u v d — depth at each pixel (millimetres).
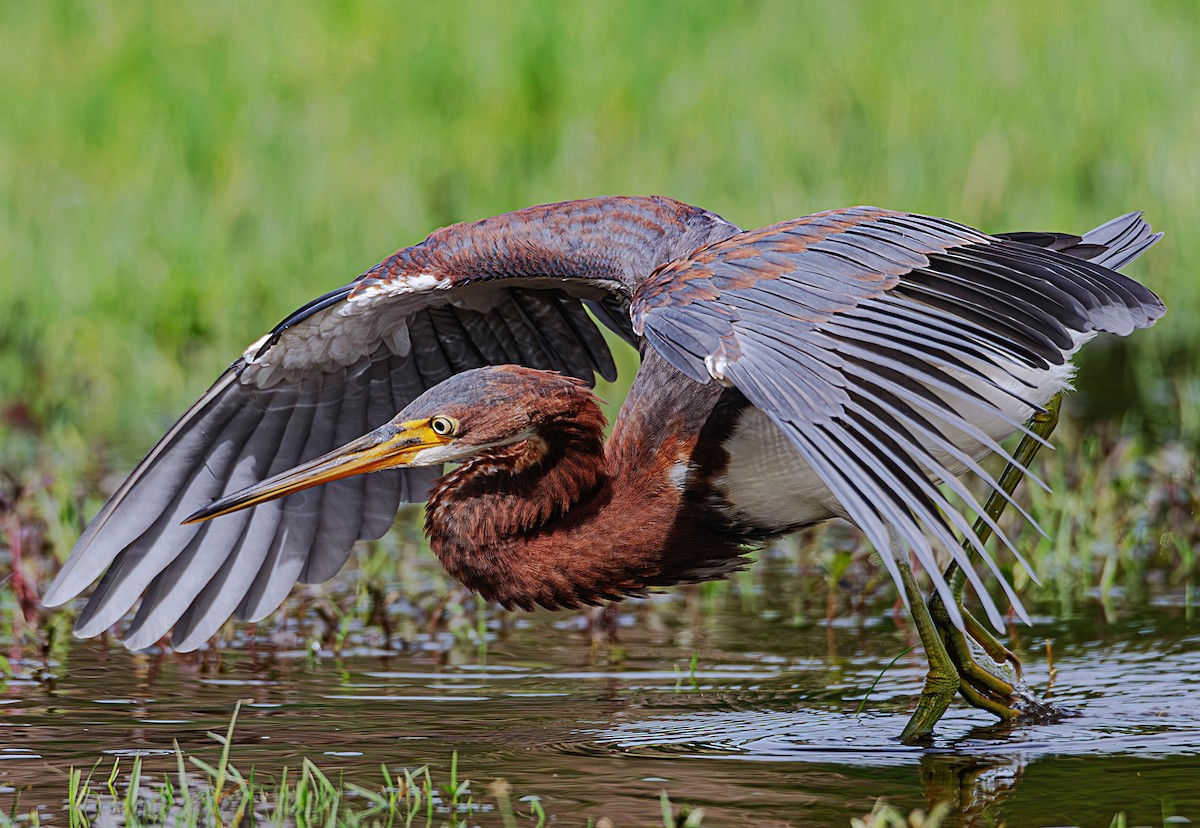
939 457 9812
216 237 20938
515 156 23859
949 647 9742
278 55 25875
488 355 11172
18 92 24906
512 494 9664
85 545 10305
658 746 9086
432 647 11461
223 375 10492
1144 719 9531
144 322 19578
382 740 9242
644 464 9727
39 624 12062
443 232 10516
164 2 27266
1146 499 14273
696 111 24312
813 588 13000
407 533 14836
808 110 24125
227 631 11820
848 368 7973
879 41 26016
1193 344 19297
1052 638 11344
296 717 9727
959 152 23016
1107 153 23422
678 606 12523
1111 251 10617
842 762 8789
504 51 25750
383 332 10602
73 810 7887
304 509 10820
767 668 10789
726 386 9086
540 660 11070
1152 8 26797
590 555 9680
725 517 9805
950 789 8266
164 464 10562
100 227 21203
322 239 21031
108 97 24844
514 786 8367
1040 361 8258
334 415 10883
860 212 8938
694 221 10531
